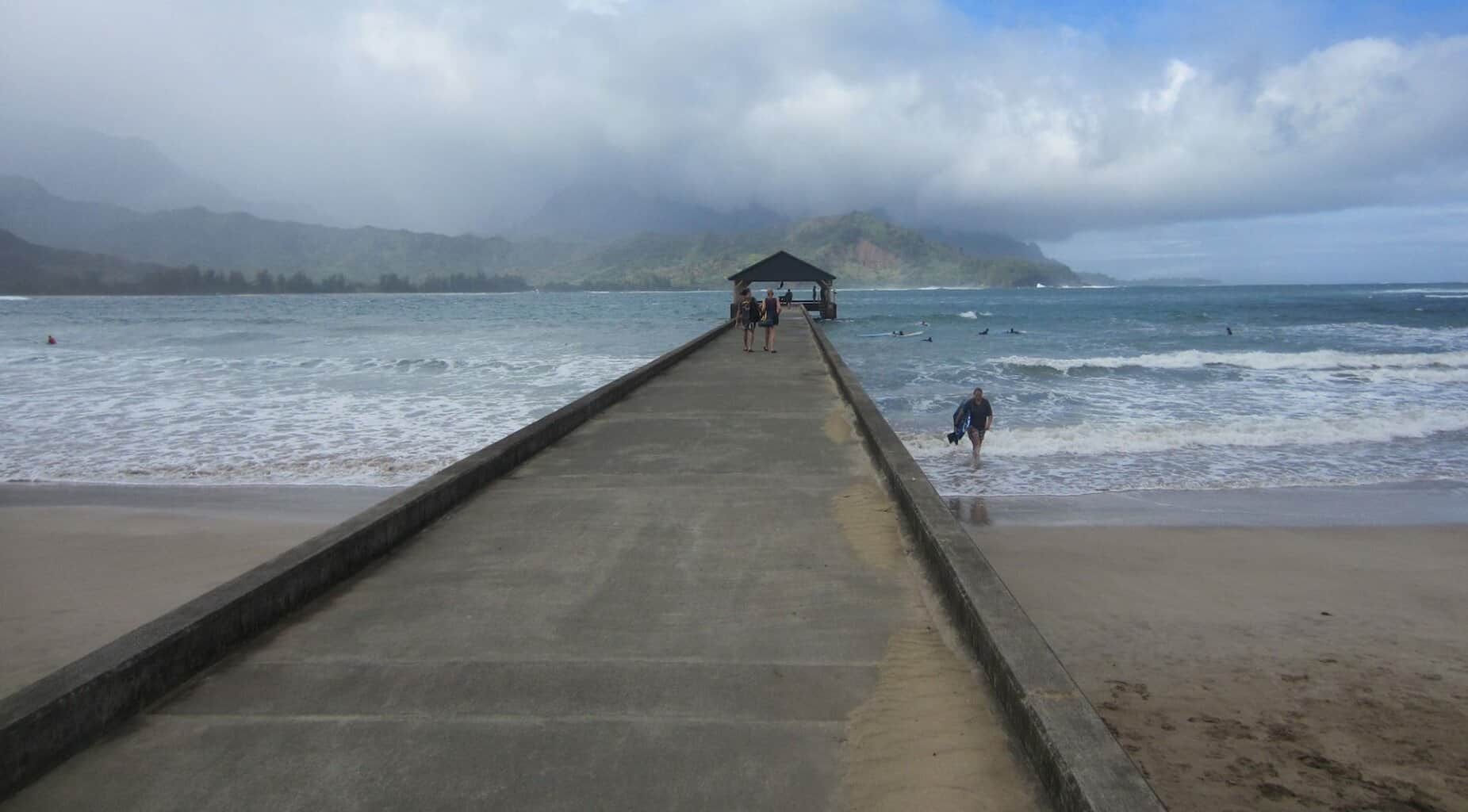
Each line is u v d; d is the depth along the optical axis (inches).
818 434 387.9
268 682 140.6
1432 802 185.3
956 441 589.3
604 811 104.6
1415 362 1123.9
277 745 120.7
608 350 1409.9
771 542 221.5
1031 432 636.7
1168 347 1477.6
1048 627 295.1
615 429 400.8
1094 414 743.1
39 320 2832.2
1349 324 2091.5
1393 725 222.1
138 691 130.5
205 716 129.1
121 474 536.1
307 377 1028.5
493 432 647.8
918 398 837.2
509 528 235.5
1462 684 247.3
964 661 147.7
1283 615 306.2
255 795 108.4
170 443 624.4
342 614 171.5
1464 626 295.0
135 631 139.6
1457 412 717.9
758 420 426.3
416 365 1130.0
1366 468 548.4
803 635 160.1
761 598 180.2
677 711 130.6
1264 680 251.8
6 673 258.2
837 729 124.7
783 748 119.4
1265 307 3161.9
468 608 174.7
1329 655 269.9
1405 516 440.1
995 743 119.5
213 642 148.0
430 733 124.1
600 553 212.8
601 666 146.8
